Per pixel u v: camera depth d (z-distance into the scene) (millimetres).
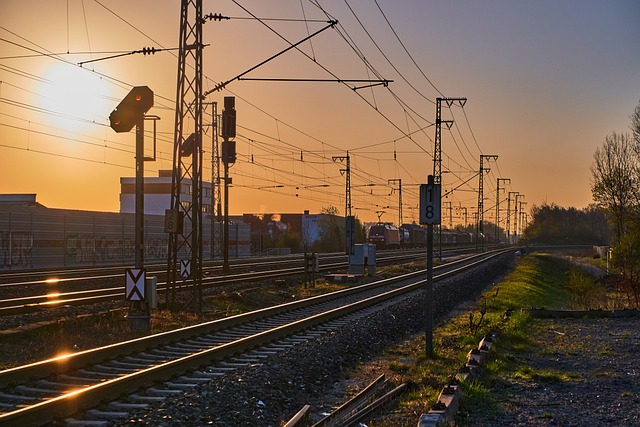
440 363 15562
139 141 19500
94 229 55906
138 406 10172
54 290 30703
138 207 19406
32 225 49219
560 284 63656
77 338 17125
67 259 52625
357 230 108250
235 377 12359
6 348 15453
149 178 96125
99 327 18750
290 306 25094
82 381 11953
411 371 14664
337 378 14352
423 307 27188
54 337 16734
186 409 10148
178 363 12602
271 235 116000
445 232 129875
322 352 15812
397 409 11039
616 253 39750
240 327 20172
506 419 10250
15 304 22734
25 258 48438
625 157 61406
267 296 31453
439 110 52156
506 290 40344
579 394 12109
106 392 10422
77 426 9086
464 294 36188
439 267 57156
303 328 19719
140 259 19391
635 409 10961
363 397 11695
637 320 24922
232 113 37750
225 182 44531
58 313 20609
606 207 61406
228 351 14773
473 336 19031
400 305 26391
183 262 29562
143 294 19156
